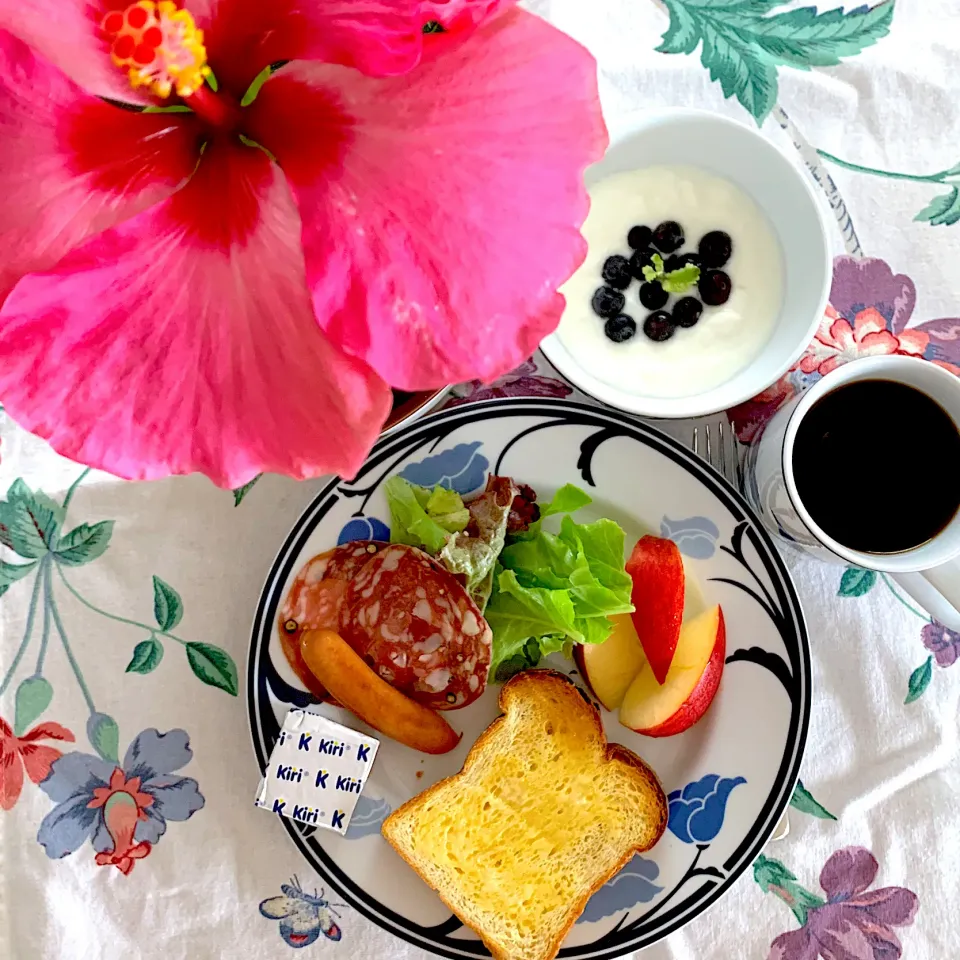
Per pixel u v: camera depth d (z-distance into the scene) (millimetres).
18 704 462
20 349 266
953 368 470
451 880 456
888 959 469
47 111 268
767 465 429
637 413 405
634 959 472
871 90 468
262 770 445
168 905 461
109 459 281
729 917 474
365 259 276
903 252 472
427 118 274
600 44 462
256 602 473
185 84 256
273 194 285
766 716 459
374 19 258
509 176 273
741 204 425
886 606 478
